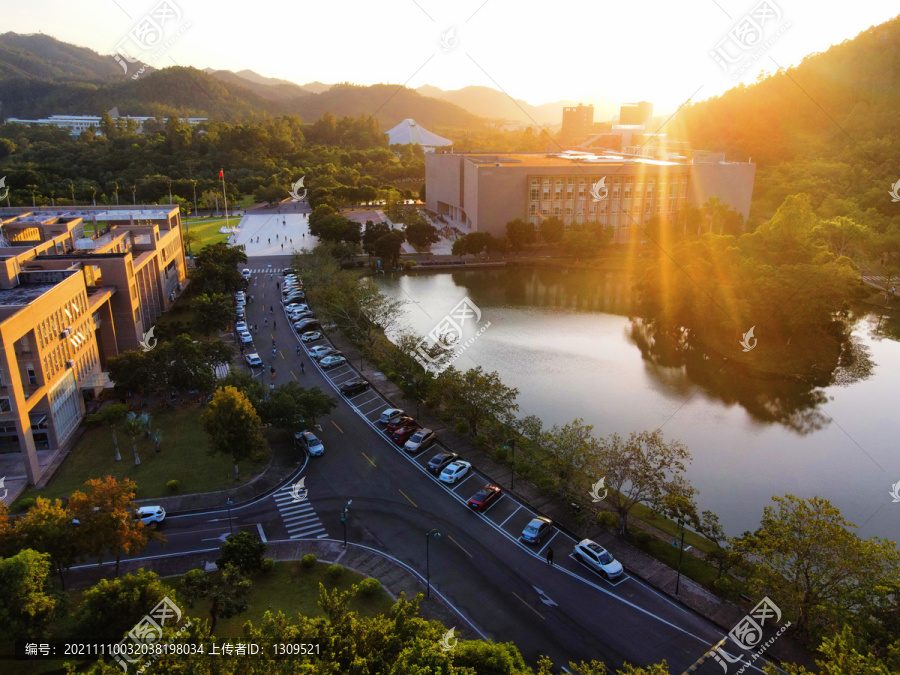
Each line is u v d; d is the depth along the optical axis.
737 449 91.88
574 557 63.81
